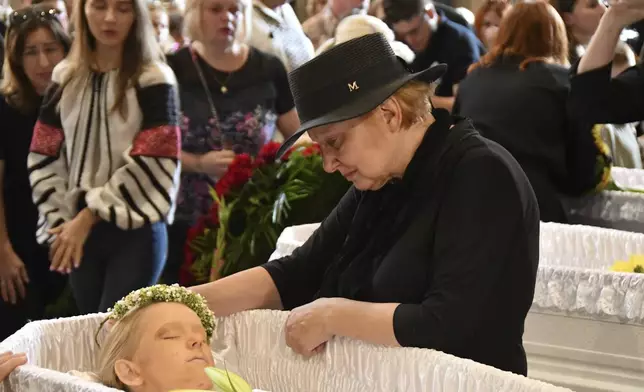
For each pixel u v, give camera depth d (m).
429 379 1.77
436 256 1.84
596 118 3.18
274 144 3.15
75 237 3.08
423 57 4.43
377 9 4.58
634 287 2.46
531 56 3.40
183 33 3.91
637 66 3.20
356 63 1.82
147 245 3.13
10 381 1.74
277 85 3.80
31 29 3.51
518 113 3.35
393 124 1.84
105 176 3.12
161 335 1.88
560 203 3.38
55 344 2.00
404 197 1.90
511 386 1.63
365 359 1.90
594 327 2.53
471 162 1.82
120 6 3.03
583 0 3.95
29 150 3.59
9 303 3.66
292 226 2.96
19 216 3.64
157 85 3.09
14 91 3.56
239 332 2.17
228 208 3.07
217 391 1.71
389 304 1.87
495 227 1.79
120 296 3.11
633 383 2.49
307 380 2.03
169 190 3.11
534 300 2.60
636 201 3.48
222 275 3.08
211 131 3.69
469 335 1.79
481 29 4.66
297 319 2.00
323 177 3.09
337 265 2.07
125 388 1.87
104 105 3.10
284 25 3.97
